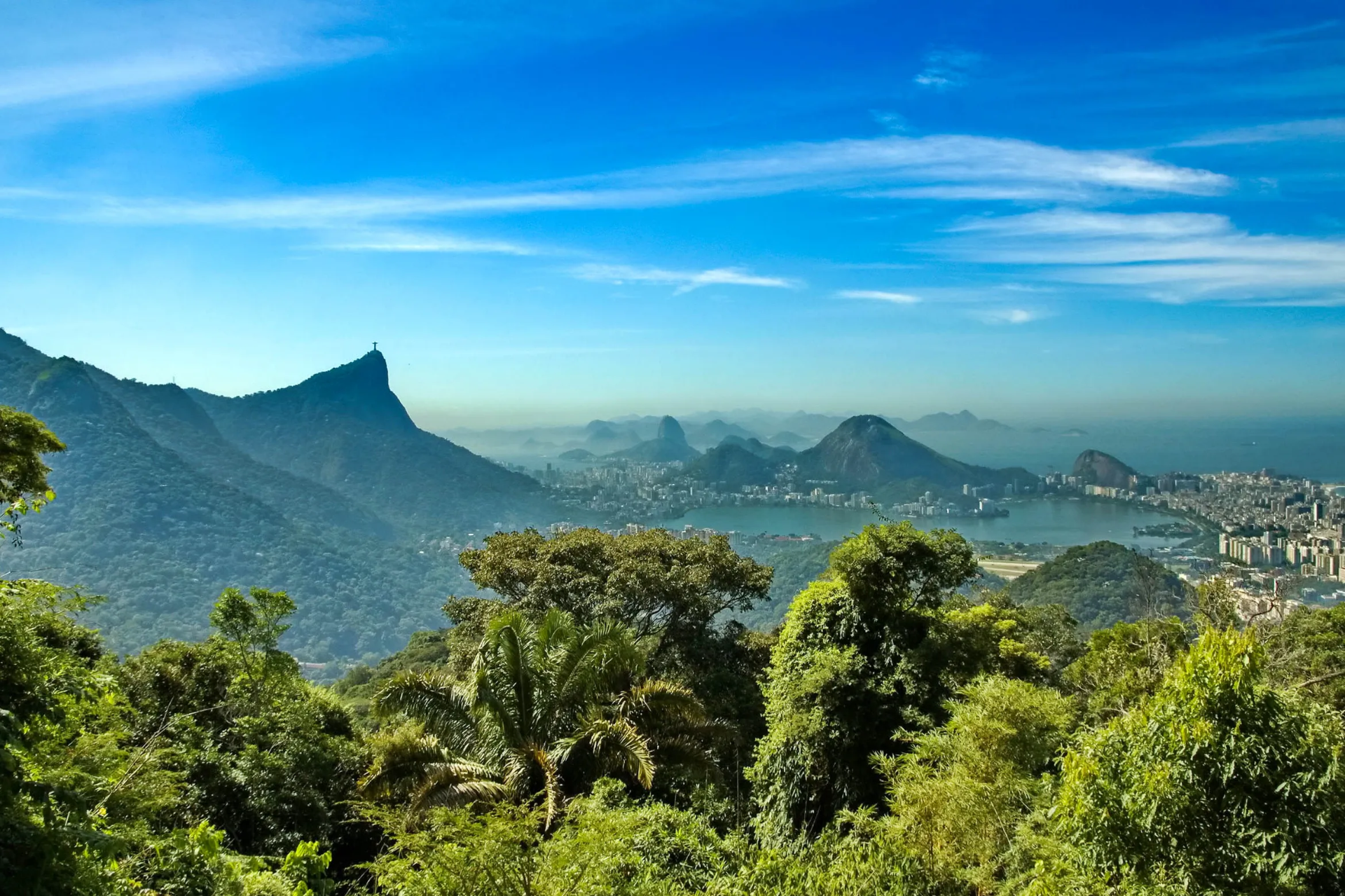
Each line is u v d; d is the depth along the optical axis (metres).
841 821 7.95
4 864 3.84
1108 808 4.42
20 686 4.40
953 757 7.32
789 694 10.41
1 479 6.98
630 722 9.79
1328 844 3.93
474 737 9.59
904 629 10.46
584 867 5.34
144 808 5.91
